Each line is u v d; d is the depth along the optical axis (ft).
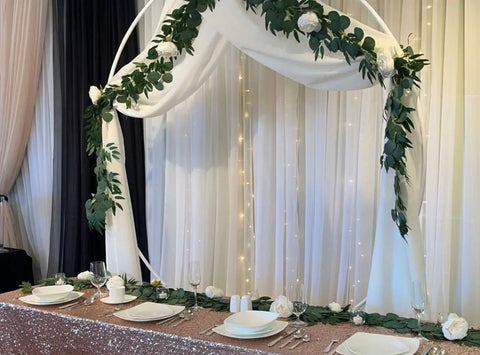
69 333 7.52
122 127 13.15
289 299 6.81
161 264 12.76
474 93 9.08
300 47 8.19
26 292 8.87
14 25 14.84
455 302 9.48
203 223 12.17
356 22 7.82
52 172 15.07
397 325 6.59
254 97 11.52
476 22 9.05
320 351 5.88
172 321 7.13
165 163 12.84
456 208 9.43
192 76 9.77
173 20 9.00
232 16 8.50
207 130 12.16
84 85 13.76
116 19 13.39
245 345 6.11
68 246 13.99
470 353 5.68
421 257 7.58
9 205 15.78
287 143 10.98
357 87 8.07
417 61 7.43
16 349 8.16
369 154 10.07
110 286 8.24
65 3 14.12
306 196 10.96
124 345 6.98
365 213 10.12
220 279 12.16
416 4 9.68
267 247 11.27
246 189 11.65
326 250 10.71
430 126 9.50
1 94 15.07
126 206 10.16
